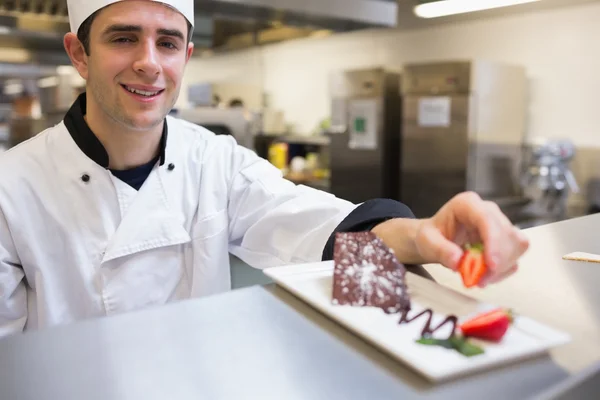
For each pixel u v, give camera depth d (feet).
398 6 9.47
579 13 9.71
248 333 1.77
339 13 6.53
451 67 9.39
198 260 3.65
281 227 3.51
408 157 10.30
